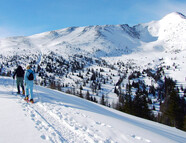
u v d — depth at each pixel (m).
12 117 5.82
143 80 196.12
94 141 4.75
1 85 13.94
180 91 132.00
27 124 5.30
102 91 155.00
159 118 44.97
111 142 4.95
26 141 4.16
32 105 8.16
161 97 121.81
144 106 45.88
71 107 9.07
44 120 6.01
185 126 34.94
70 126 5.75
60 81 183.00
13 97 9.54
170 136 8.02
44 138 4.52
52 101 10.00
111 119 8.05
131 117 12.95
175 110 40.91
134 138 5.59
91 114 8.18
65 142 4.50
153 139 5.95
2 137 4.22
